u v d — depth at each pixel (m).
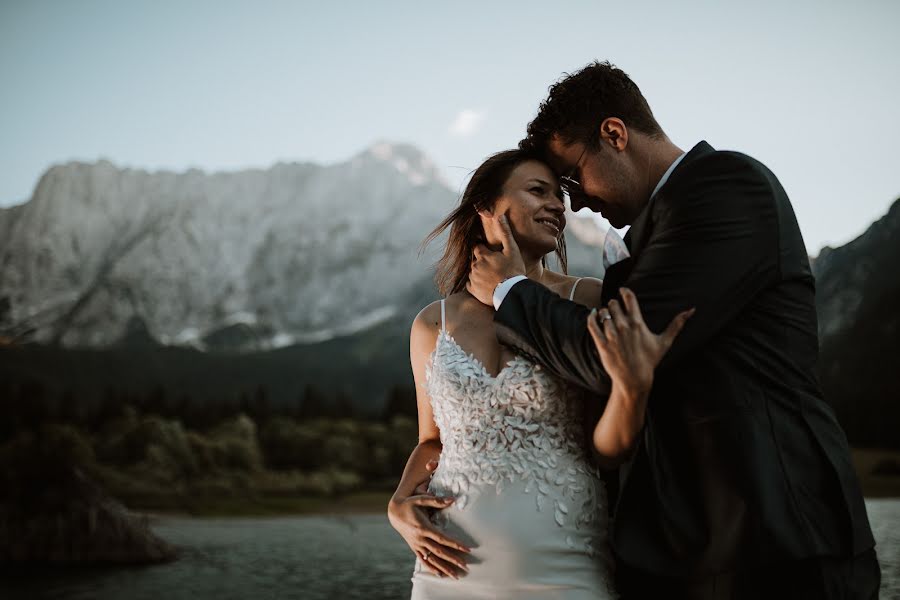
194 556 22.22
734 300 1.62
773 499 1.53
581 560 1.96
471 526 2.00
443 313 2.27
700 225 1.64
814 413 1.62
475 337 2.18
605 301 1.84
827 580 1.53
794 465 1.57
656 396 1.71
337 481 66.19
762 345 1.63
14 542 18.31
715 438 1.60
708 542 1.58
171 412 92.19
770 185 1.68
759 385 1.61
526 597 1.92
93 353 180.25
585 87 1.94
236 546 26.30
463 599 1.98
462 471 2.06
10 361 155.38
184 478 60.50
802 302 1.68
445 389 2.12
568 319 1.74
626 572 1.81
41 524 18.67
